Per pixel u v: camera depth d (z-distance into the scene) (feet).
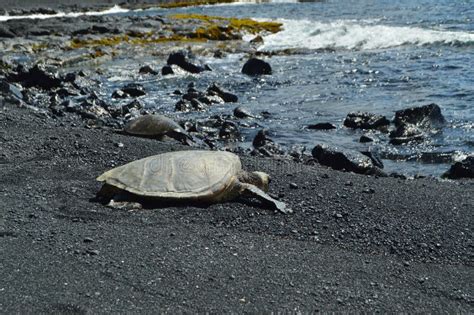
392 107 31.17
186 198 17.69
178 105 33.24
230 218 17.61
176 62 47.65
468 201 18.76
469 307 14.85
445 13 78.84
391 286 15.38
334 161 22.70
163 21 73.82
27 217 17.46
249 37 66.90
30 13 125.59
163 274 15.42
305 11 105.09
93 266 15.57
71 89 38.11
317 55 53.98
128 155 22.11
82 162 21.39
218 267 15.71
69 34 65.05
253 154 24.12
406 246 16.72
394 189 19.57
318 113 30.94
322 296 15.01
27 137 23.72
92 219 17.40
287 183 19.86
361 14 89.25
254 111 32.09
